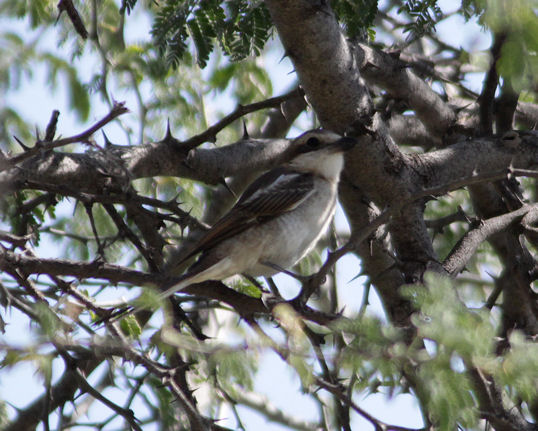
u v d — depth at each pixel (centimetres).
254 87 1474
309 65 956
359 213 1118
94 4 1204
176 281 889
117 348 720
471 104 1347
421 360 619
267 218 1019
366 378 643
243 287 1155
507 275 1077
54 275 846
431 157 1115
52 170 970
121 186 1003
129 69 1329
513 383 613
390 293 1137
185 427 1091
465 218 1125
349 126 1016
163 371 777
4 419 949
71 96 1142
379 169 1051
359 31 1012
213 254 998
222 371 637
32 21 1240
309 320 830
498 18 606
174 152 1070
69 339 638
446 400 606
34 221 1089
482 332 616
